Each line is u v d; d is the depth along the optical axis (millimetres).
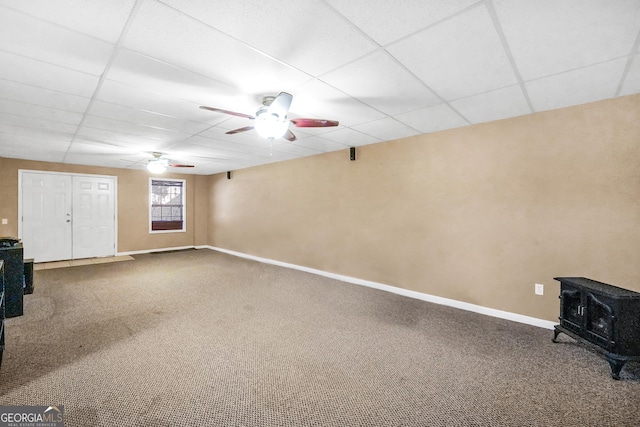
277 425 1635
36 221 5984
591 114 2764
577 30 1675
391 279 4273
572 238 2852
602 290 2229
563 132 2904
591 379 2098
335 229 5035
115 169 6988
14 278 3152
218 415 1704
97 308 3463
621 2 1442
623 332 2084
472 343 2646
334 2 1444
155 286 4461
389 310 3500
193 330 2877
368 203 4562
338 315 3326
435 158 3816
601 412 1759
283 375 2125
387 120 3334
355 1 1438
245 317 3236
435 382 2055
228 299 3865
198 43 1799
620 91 2525
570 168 2869
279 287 4469
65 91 2490
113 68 2102
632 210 2576
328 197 5156
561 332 2654
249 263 6336
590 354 2449
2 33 1665
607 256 2680
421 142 3951
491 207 3352
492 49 1878
